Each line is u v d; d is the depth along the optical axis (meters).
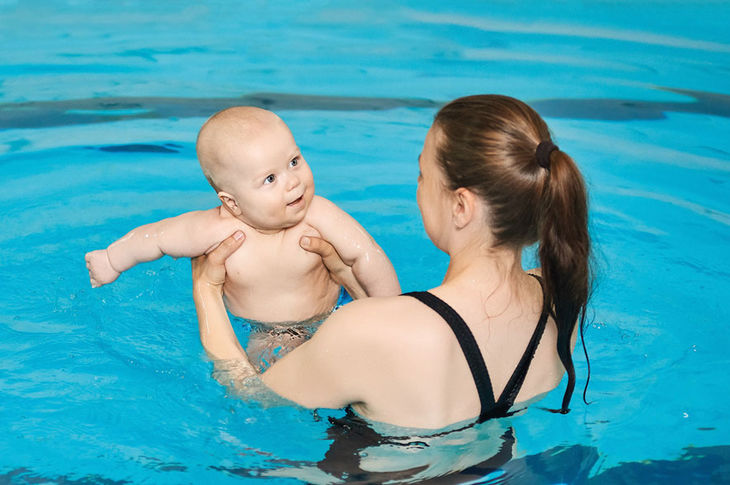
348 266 2.76
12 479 2.06
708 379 2.45
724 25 6.50
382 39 6.29
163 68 5.61
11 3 7.16
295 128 4.62
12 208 3.62
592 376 2.45
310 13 7.03
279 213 2.55
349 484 1.93
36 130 4.53
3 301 2.94
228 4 7.28
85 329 2.81
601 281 3.01
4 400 2.40
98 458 2.14
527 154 1.71
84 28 6.54
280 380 2.03
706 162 4.18
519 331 1.88
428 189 1.85
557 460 2.00
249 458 2.06
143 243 2.76
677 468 2.02
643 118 4.77
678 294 2.98
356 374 1.81
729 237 3.43
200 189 3.90
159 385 2.48
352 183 3.95
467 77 5.45
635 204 3.73
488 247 1.81
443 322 1.77
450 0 7.34
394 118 4.80
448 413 1.82
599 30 6.45
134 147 4.35
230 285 2.77
